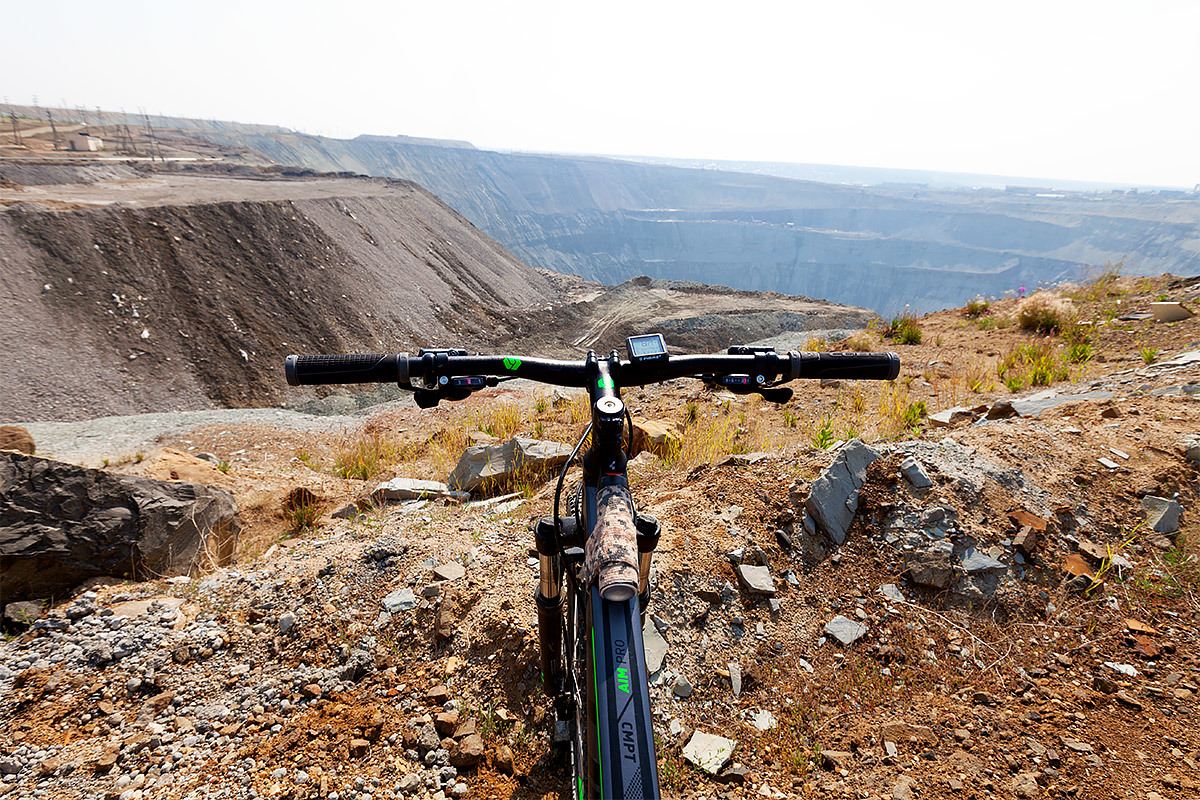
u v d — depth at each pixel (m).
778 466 5.07
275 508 7.18
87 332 35.38
